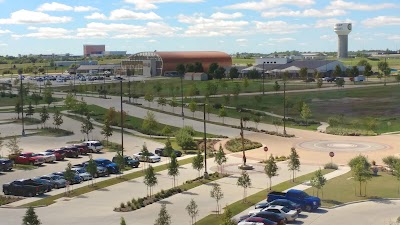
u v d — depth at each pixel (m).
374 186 63.72
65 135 111.25
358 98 165.50
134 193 62.88
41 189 62.88
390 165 73.81
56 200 59.94
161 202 58.25
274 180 68.50
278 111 145.88
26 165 80.81
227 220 38.50
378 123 121.69
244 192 61.44
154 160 83.44
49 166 80.56
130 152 93.62
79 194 62.69
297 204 52.59
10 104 170.00
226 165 79.62
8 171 76.88
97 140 104.94
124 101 172.50
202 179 69.44
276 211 49.41
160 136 111.69
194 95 178.38
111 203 58.16
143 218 51.72
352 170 67.12
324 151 91.50
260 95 174.88
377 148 93.69
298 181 67.31
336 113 140.38
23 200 60.03
